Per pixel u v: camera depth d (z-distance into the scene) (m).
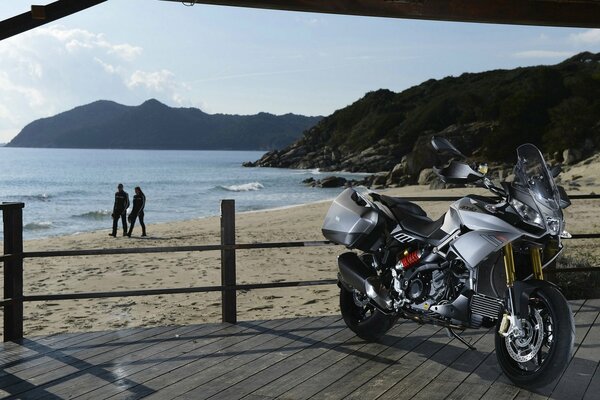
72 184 77.44
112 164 179.25
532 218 4.04
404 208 4.93
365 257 5.32
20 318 5.47
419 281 4.61
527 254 4.26
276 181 83.75
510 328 4.13
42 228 30.70
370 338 5.33
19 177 97.00
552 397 4.13
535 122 89.00
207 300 10.61
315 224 25.64
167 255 16.52
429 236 4.57
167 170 130.25
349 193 5.41
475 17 6.21
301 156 156.38
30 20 4.87
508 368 4.31
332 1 5.82
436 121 124.50
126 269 14.20
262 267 14.02
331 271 13.50
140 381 4.45
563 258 10.07
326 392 4.23
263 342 5.38
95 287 12.05
